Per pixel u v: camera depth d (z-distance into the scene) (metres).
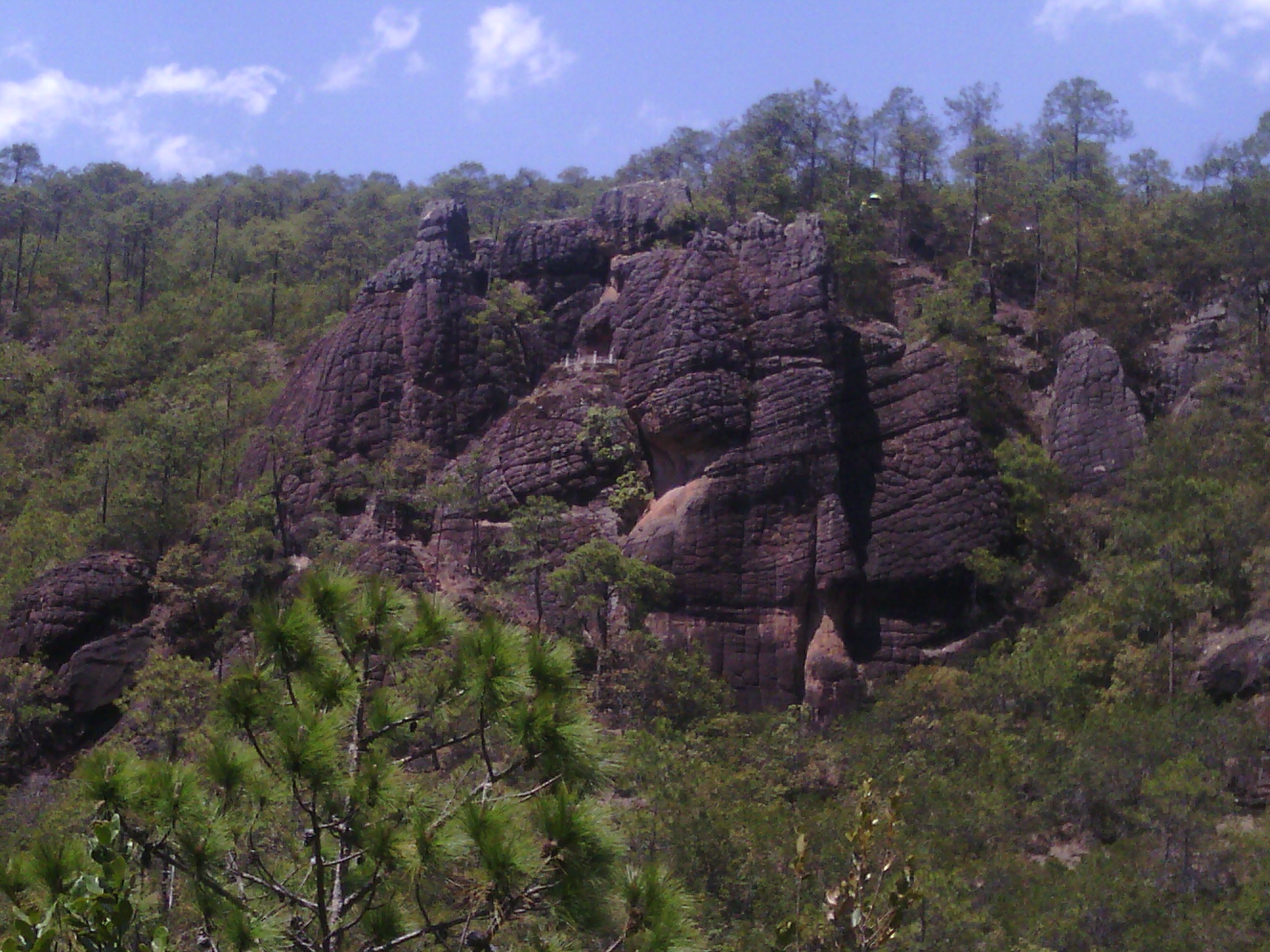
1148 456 50.31
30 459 71.75
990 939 27.39
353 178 125.44
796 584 46.56
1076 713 40.12
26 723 47.62
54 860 9.91
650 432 49.47
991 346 59.12
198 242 100.62
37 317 89.88
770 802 35.22
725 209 64.12
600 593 45.44
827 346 49.53
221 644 47.50
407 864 10.70
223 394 67.75
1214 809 33.22
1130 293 61.00
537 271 59.75
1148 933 27.80
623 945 10.55
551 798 10.48
